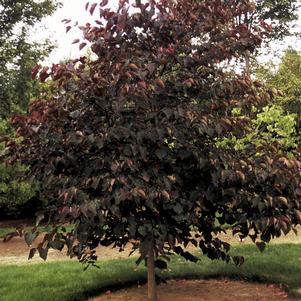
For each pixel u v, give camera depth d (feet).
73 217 11.84
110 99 12.62
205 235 14.93
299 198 13.25
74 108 13.30
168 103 13.11
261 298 15.94
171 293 16.69
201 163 12.48
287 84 48.78
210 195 13.10
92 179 11.98
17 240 33.78
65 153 13.03
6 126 34.09
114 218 13.24
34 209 46.42
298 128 29.50
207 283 17.98
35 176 13.87
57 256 26.12
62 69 12.76
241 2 14.21
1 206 43.01
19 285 18.60
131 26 13.52
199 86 13.37
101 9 13.42
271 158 13.29
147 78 12.99
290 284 17.39
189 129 13.05
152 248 13.34
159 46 13.88
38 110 13.50
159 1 13.70
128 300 16.19
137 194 11.35
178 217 13.01
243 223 13.47
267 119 24.58
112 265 21.47
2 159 14.19
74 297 16.76
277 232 13.29
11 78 46.14
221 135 13.70
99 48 13.61
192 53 13.60
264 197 12.81
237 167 12.73
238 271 19.15
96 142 12.10
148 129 12.49
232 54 13.70
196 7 13.88
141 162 12.55
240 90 13.64
